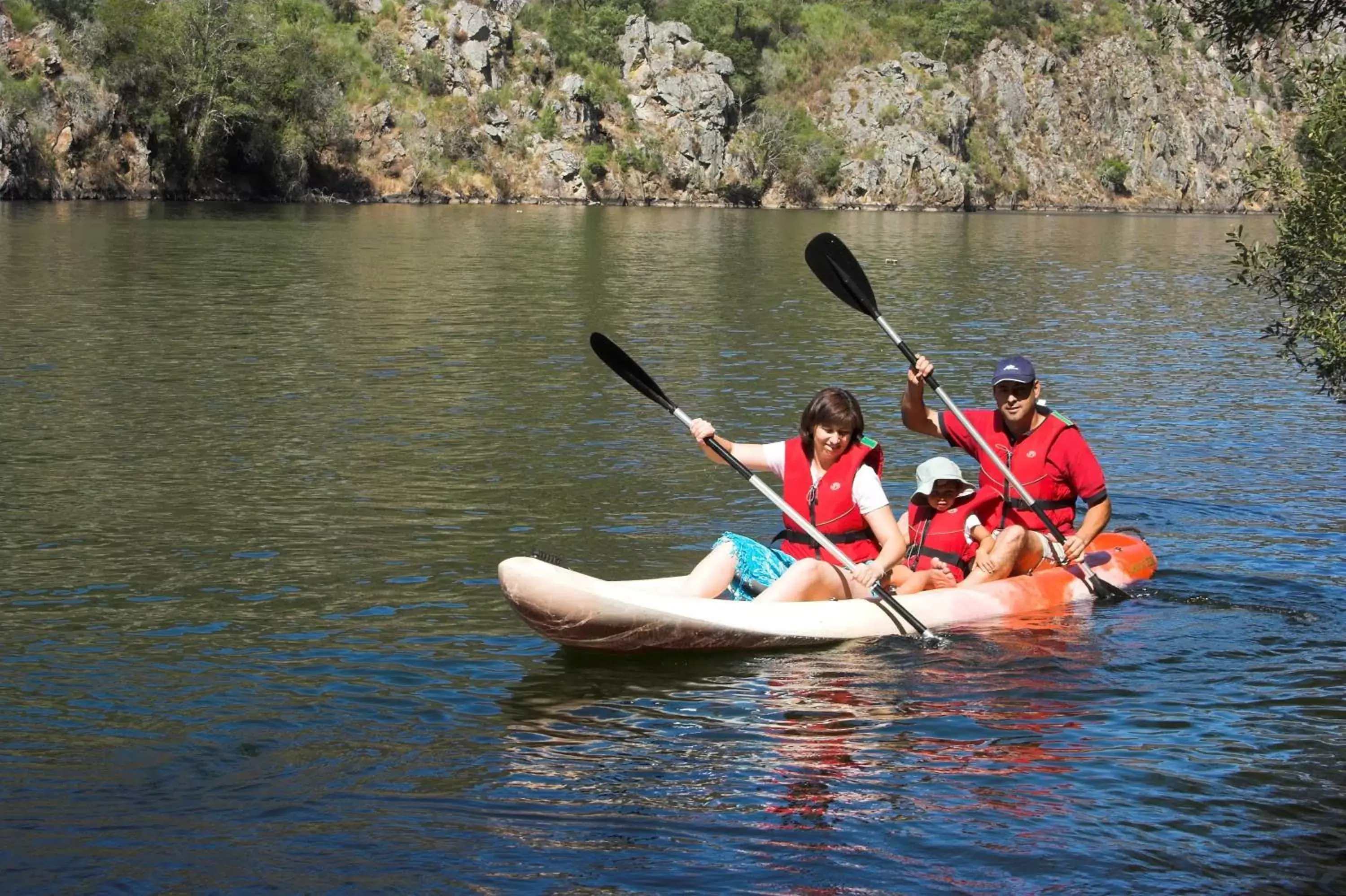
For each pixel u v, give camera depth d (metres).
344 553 7.25
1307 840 4.12
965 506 6.86
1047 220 72.75
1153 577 7.08
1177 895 3.80
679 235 44.31
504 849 4.04
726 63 80.75
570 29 78.69
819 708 5.19
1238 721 5.07
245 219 43.75
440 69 70.50
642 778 4.53
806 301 22.25
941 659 5.79
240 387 12.47
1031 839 4.11
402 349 15.28
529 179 71.19
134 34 55.75
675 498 8.67
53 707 5.07
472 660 5.68
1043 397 13.18
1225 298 24.70
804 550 6.30
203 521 7.84
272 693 5.25
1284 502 8.83
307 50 62.28
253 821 4.19
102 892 3.77
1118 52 106.19
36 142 52.31
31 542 7.33
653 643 5.79
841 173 83.00
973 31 99.31
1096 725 5.03
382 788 4.43
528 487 8.85
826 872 3.91
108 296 19.91
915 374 7.30
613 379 13.55
